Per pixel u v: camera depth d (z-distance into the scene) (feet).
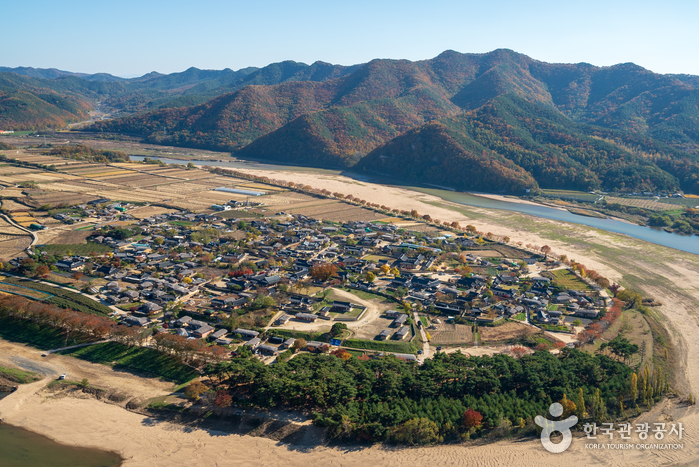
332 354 562.66
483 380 494.18
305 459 422.41
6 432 453.99
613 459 420.36
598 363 536.83
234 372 493.36
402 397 485.97
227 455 427.33
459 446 436.76
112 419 473.26
